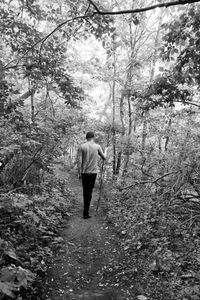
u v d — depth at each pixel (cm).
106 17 412
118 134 1016
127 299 319
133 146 802
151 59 966
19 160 561
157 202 571
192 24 423
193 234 449
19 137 476
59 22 518
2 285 199
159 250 418
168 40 457
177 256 397
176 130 690
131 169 832
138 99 596
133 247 461
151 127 768
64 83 477
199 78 501
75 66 928
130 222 568
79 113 840
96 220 630
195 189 531
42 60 446
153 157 718
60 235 522
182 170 534
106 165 1089
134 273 377
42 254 405
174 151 605
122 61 1021
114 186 852
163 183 598
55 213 605
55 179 814
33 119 564
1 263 293
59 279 362
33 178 622
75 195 886
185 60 468
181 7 494
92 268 399
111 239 512
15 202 311
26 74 455
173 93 532
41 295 318
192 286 325
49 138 562
